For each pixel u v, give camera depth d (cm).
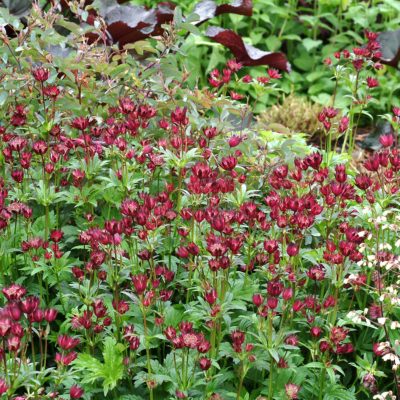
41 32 274
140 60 356
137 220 234
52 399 221
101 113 279
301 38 508
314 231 253
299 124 394
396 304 241
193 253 234
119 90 281
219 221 230
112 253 243
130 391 238
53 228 264
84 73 277
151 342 241
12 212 252
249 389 243
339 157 290
